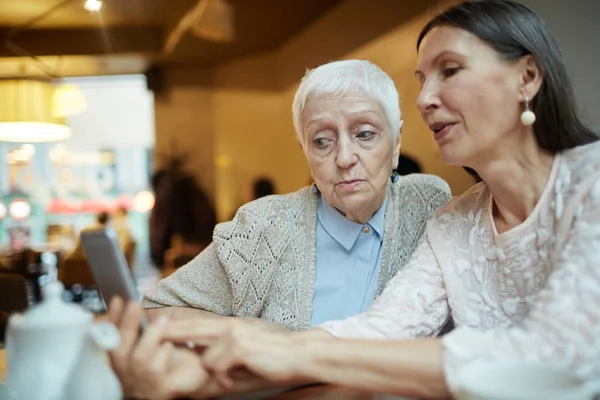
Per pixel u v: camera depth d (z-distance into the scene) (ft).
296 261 4.84
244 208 5.05
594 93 7.64
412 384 2.86
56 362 2.46
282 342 3.09
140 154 31.12
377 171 4.46
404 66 15.35
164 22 22.54
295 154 26.14
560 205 3.34
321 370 2.99
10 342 2.51
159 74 29.01
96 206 29.81
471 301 3.86
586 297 2.80
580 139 3.43
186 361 3.11
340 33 19.63
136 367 2.80
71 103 16.74
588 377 2.68
